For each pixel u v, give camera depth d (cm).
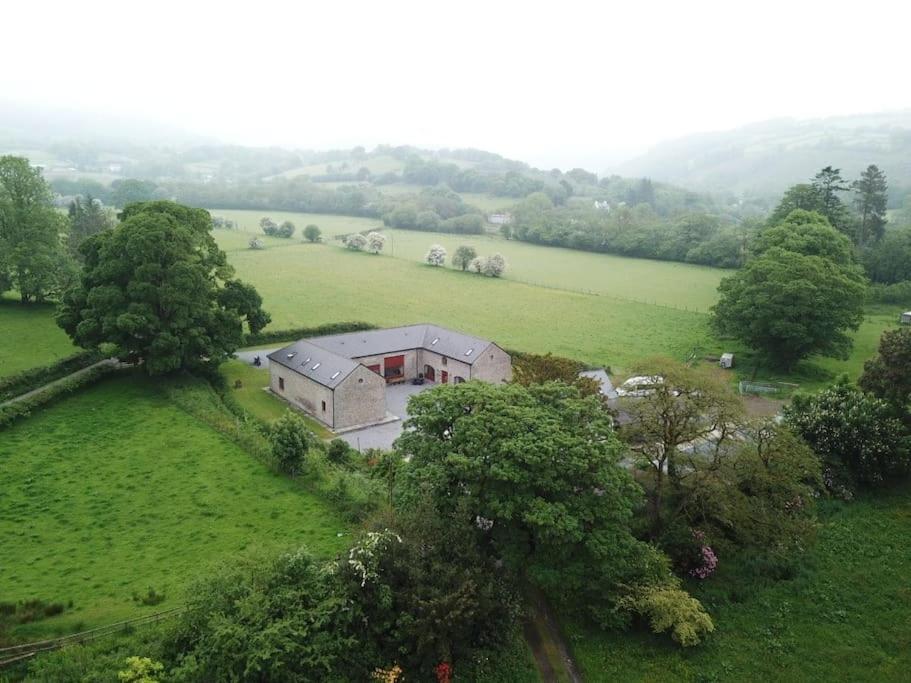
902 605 3497
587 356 8469
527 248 18425
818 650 3183
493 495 3184
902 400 5062
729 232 16125
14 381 5875
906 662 3109
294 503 4269
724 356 8062
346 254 16212
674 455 4006
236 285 7325
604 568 3256
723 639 3244
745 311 7675
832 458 4606
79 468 4684
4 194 8006
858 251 12012
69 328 6625
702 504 3941
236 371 7638
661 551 3550
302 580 2920
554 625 3297
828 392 4984
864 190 13375
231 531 3912
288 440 4562
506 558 3212
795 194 11519
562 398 3769
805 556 3834
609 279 14225
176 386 6319
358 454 5244
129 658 2611
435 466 3338
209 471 4694
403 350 7444
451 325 10006
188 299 6397
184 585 3325
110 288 6275
